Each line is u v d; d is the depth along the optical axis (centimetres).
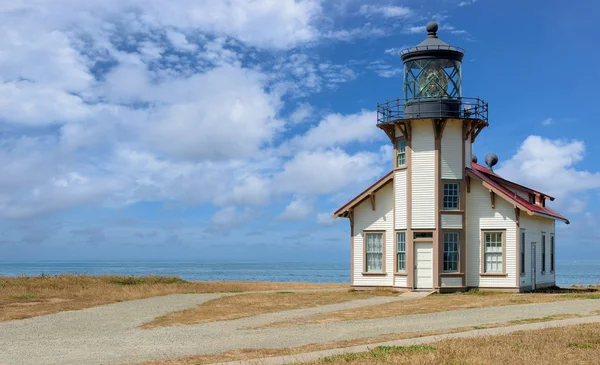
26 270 18200
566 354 1561
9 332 2122
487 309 2675
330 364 1476
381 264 3853
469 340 1778
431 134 3653
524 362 1476
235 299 3306
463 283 3628
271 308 2870
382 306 2923
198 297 3438
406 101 3731
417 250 3647
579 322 2164
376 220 3881
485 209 3662
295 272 15625
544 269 4197
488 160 4591
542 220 4212
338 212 3956
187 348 1786
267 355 1648
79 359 1628
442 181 3634
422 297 3366
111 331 2148
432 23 3812
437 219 3603
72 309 2802
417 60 3725
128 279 4494
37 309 2780
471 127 3709
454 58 3694
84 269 19112
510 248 3603
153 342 1902
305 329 2161
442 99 3631
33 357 1659
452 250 3641
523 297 3234
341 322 2342
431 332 2017
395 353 1602
